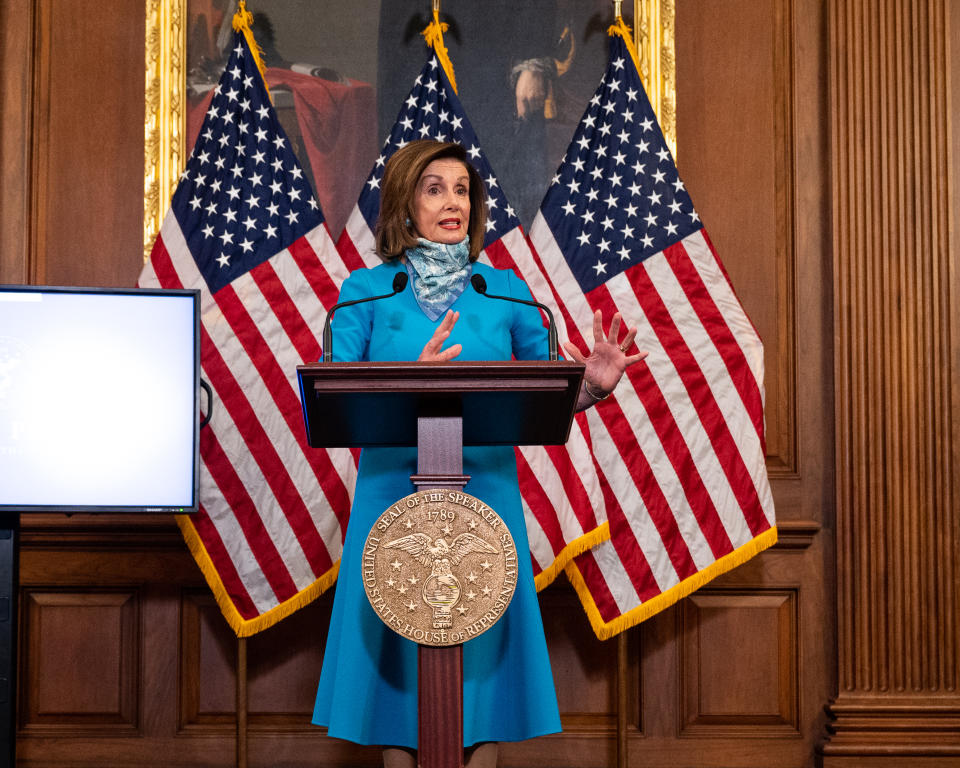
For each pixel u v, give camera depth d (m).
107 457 2.88
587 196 3.57
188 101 3.82
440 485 1.80
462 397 1.73
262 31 3.86
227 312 3.45
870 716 3.55
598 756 3.63
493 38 3.86
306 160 3.83
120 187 3.79
